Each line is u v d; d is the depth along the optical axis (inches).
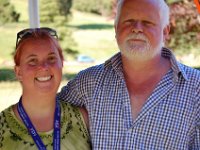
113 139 112.0
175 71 111.3
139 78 113.2
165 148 110.3
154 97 110.6
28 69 106.6
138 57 108.6
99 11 1078.4
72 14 983.6
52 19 701.9
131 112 112.3
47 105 109.7
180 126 109.8
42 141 107.2
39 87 106.5
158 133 109.9
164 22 112.0
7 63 604.4
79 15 1063.0
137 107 112.5
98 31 895.7
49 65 106.8
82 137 112.7
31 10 204.1
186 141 110.5
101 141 112.8
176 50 502.6
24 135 107.0
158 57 112.4
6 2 801.6
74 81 119.0
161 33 111.1
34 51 107.2
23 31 109.7
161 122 109.8
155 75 113.0
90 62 647.8
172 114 109.9
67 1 791.1
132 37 108.5
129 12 110.3
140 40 108.3
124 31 109.8
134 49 107.7
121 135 111.5
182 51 503.8
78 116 115.1
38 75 106.0
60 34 680.4
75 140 111.3
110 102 113.7
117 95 113.7
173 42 497.7
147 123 110.1
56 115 111.4
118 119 112.1
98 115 114.0
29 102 109.0
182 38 495.8
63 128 110.9
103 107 114.0
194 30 487.5
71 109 115.3
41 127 109.0
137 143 110.3
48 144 107.6
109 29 924.0
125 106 112.3
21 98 110.7
